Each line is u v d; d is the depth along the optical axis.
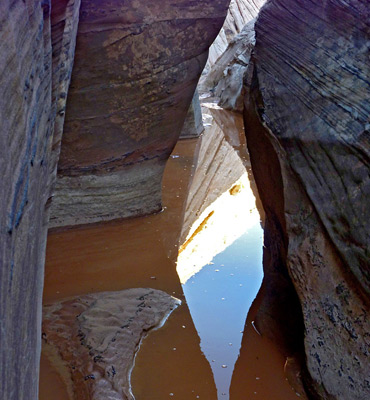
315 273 2.70
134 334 3.25
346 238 2.54
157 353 3.13
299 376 2.78
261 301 3.65
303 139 2.83
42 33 1.87
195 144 7.73
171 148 4.80
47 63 2.02
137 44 4.11
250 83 3.42
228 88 10.48
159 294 3.70
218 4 4.16
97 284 3.87
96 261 4.19
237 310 3.58
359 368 2.44
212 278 4.01
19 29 1.50
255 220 5.11
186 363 3.04
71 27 2.51
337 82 2.75
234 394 2.79
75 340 3.16
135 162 4.69
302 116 2.89
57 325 3.31
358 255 2.47
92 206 4.71
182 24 4.16
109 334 3.21
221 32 14.67
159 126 4.58
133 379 2.91
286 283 3.28
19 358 1.33
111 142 4.48
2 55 1.29
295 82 2.99
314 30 2.95
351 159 2.59
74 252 4.32
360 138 2.55
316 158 2.76
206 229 4.87
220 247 4.51
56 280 3.90
